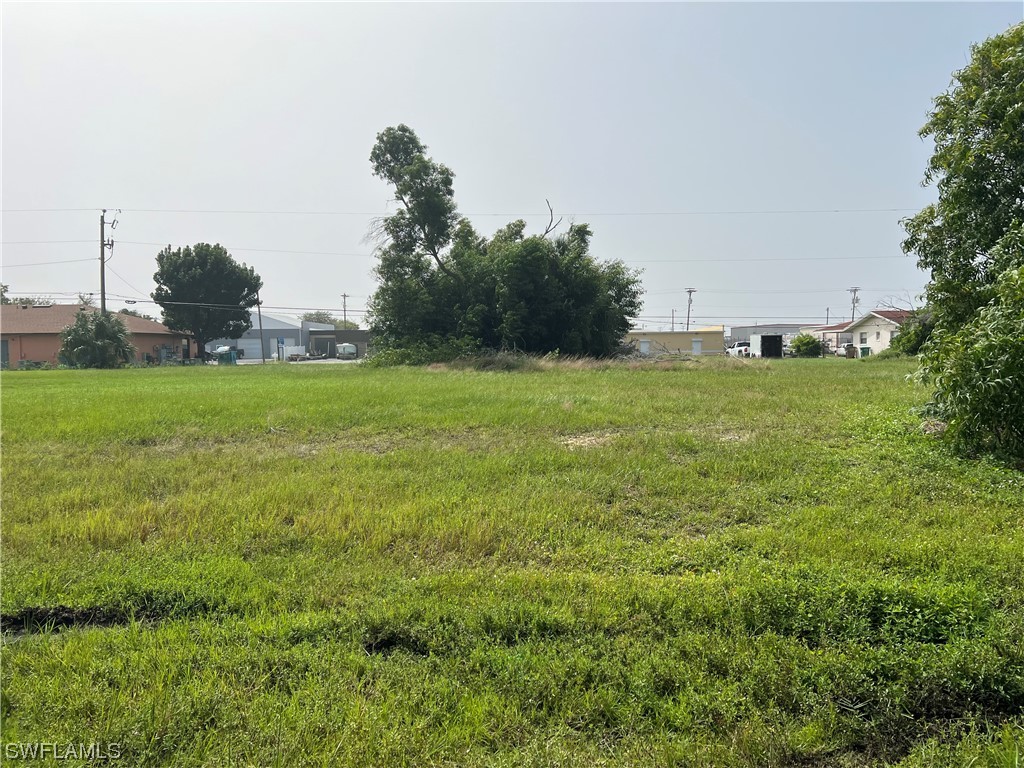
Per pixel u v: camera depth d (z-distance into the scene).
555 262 35.12
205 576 4.68
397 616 4.00
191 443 10.29
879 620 3.94
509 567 4.96
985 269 10.19
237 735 2.92
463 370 28.11
